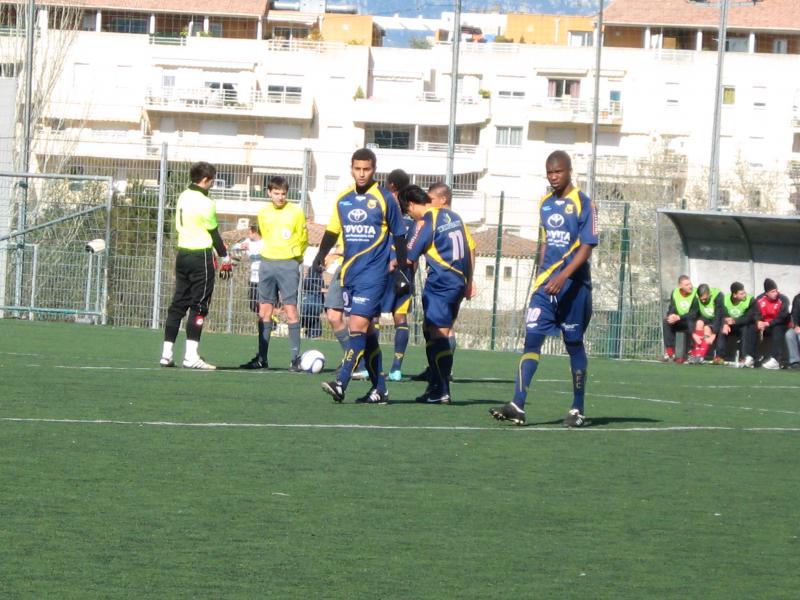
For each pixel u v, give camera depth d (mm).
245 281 46344
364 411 21234
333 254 27656
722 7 57281
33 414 18656
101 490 13227
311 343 42531
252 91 130125
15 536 11117
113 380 24438
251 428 18281
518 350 46219
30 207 48000
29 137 50125
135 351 33531
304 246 29656
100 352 32500
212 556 10727
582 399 20391
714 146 56594
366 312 21844
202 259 28141
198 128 129625
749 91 130625
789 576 10883
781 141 130000
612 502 13938
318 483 14234
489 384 29297
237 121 129875
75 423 17906
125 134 126188
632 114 132000
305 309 45188
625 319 46625
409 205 23484
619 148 131750
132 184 47594
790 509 13922
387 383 27984
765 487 15305
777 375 39312
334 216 24062
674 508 13742
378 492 13883
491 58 135250
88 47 130250
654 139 115625
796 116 129875
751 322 44125
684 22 135625
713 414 23953
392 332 46406
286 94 130125
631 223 47500
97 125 129250
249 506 12789
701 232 46562
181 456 15531
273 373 28375
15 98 49719
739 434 20516
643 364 42938
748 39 136625
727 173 92188
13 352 30922
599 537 12148
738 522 13117
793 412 25469
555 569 10820
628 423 21375
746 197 78125
